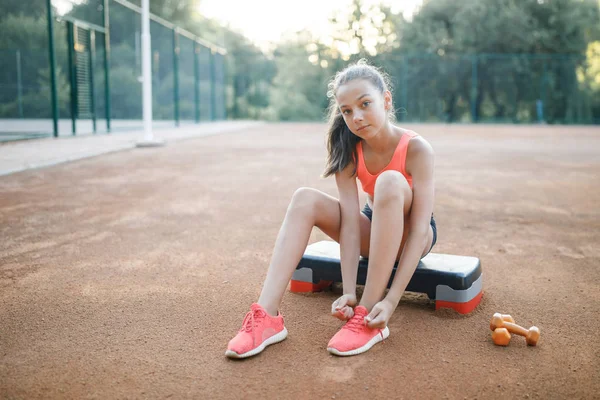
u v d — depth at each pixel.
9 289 2.49
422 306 2.30
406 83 22.75
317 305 2.32
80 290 2.48
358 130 1.99
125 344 1.93
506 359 1.81
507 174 6.75
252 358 1.82
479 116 22.89
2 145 9.25
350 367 1.76
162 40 19.08
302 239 2.02
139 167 7.12
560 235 3.59
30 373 1.71
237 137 13.54
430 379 1.68
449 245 3.32
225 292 2.47
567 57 22.14
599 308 2.28
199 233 3.59
